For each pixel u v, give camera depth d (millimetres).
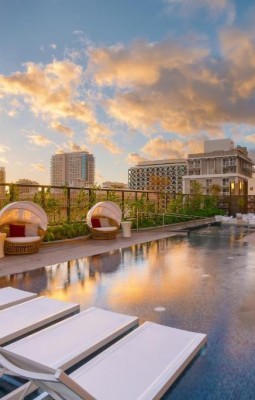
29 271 6160
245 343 3160
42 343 2971
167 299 4539
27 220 8336
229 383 2506
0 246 7344
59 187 10555
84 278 5691
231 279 5656
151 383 2393
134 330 3297
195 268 6523
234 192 40531
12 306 4082
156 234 12227
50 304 4082
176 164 77312
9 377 2600
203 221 18203
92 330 3254
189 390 2424
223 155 56625
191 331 3441
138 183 81688
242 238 11250
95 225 10617
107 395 2260
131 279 5645
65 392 1642
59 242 9523
